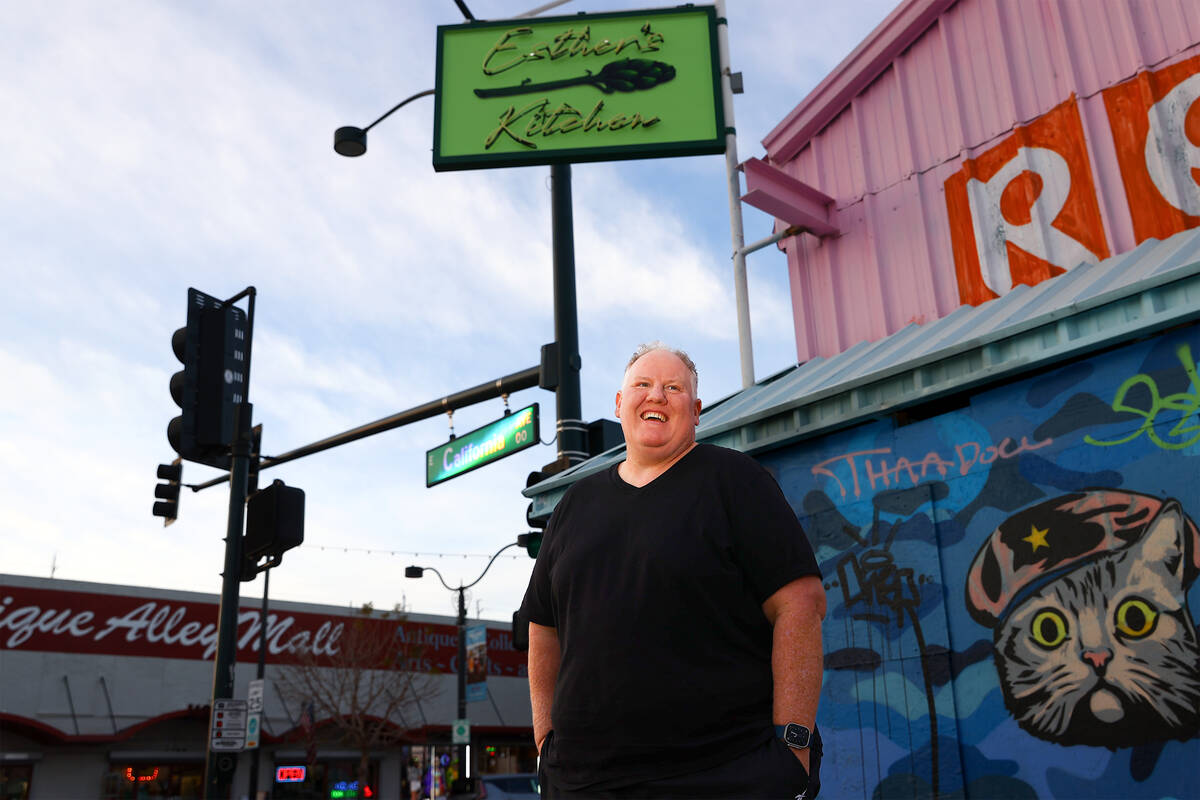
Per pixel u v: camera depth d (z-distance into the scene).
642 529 2.12
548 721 2.32
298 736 30.31
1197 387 4.09
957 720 4.63
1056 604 4.39
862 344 6.79
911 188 6.77
